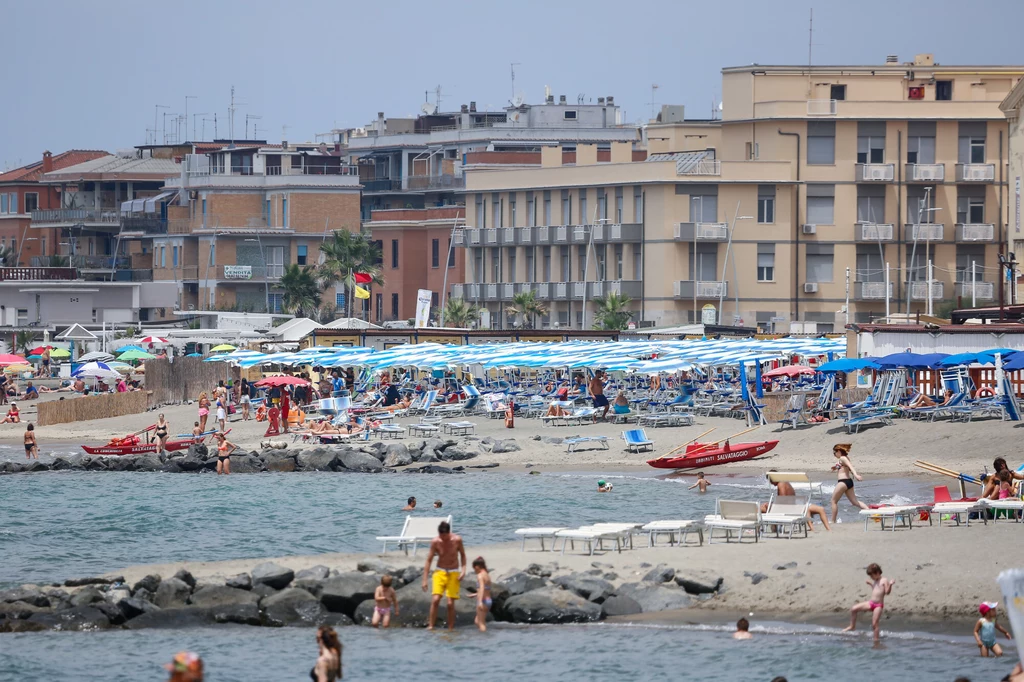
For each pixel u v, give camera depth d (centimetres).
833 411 16025
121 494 14138
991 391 15850
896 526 9856
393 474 15362
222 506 13138
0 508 13175
